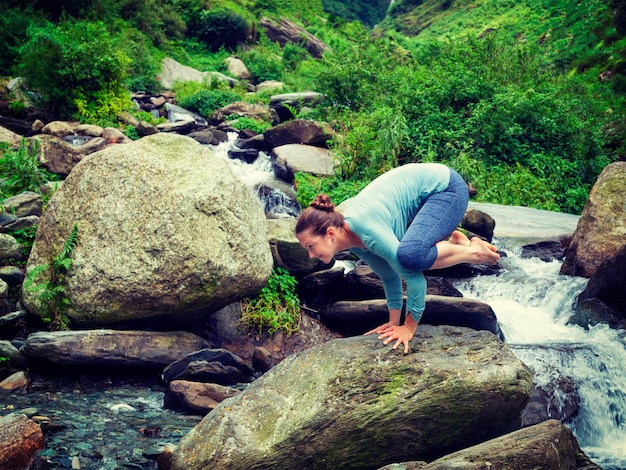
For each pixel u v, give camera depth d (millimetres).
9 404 4844
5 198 8125
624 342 6281
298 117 16609
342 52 17438
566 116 15539
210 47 32500
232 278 5859
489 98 15570
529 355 5645
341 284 7230
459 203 3535
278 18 38094
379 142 12508
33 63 16375
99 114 16781
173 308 5777
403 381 3699
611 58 27391
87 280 5680
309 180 12070
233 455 3518
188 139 6289
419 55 19625
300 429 3537
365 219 3336
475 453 3418
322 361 3822
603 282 6781
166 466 3863
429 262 3338
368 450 3615
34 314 6055
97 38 17984
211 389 5098
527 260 8891
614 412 5539
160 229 5656
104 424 4590
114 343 5504
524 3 48625
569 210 13656
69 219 6020
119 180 5895
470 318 6352
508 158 14672
